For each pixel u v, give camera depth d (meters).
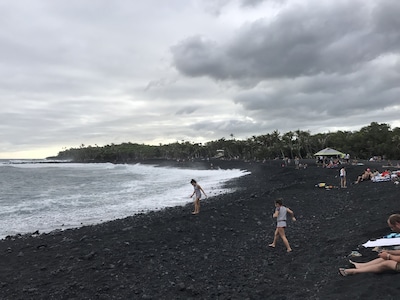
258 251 9.99
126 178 56.53
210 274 8.15
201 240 11.73
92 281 7.92
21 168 107.94
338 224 12.44
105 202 25.48
